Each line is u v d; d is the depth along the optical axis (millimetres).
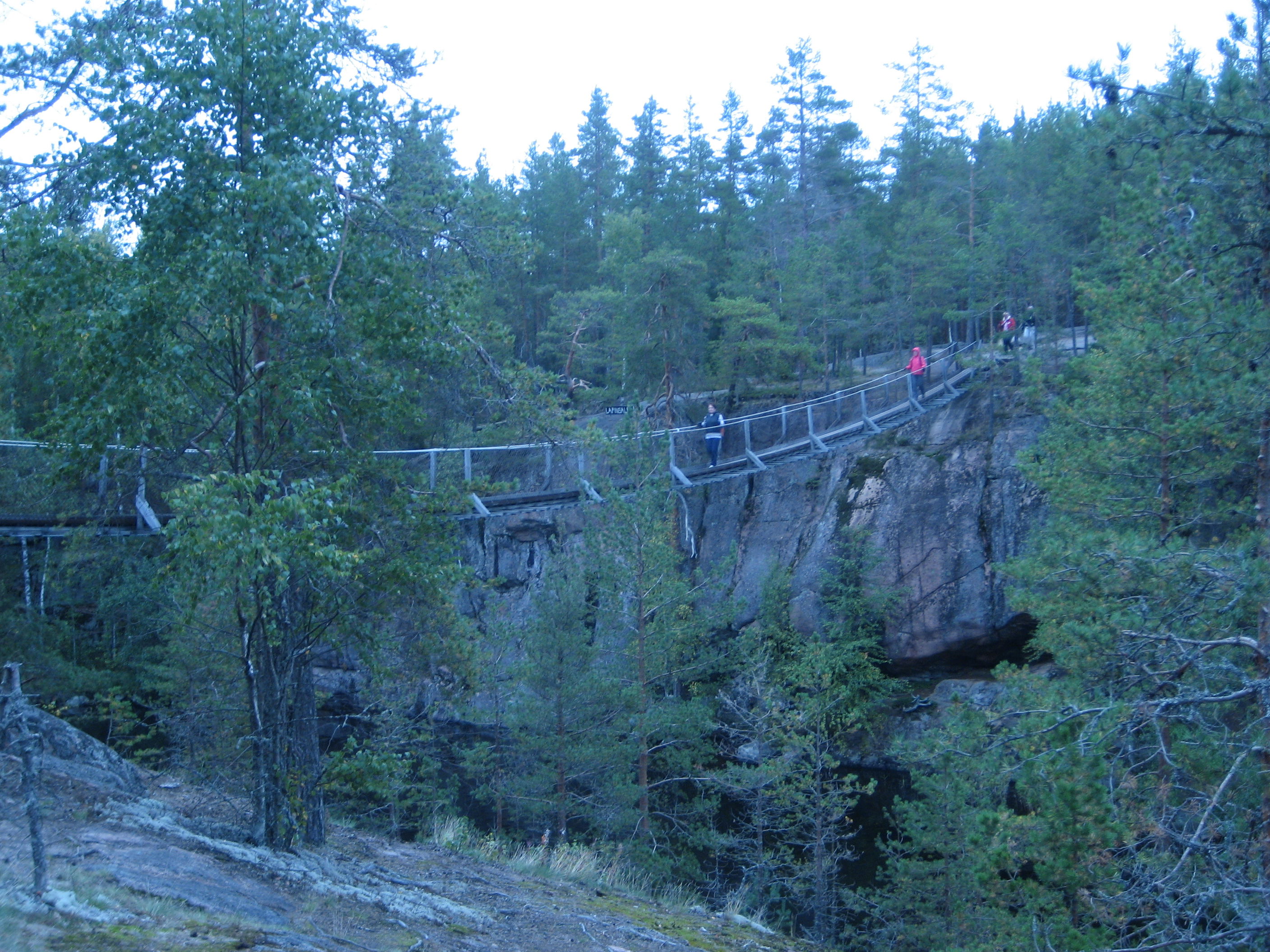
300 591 9406
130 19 9250
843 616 27000
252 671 9000
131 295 7965
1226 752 9414
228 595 8867
